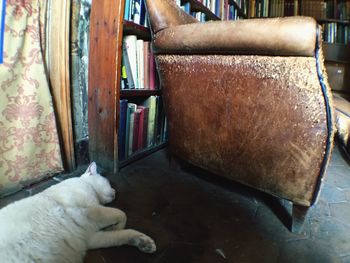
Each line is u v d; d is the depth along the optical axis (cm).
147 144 148
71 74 118
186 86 98
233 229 86
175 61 98
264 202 105
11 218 58
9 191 98
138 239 73
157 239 79
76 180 83
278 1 325
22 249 54
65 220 65
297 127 73
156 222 88
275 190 85
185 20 117
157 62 107
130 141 133
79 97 124
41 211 62
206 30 81
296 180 79
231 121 88
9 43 90
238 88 82
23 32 94
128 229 77
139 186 114
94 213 72
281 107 74
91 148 130
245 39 72
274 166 82
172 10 107
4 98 91
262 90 76
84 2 117
